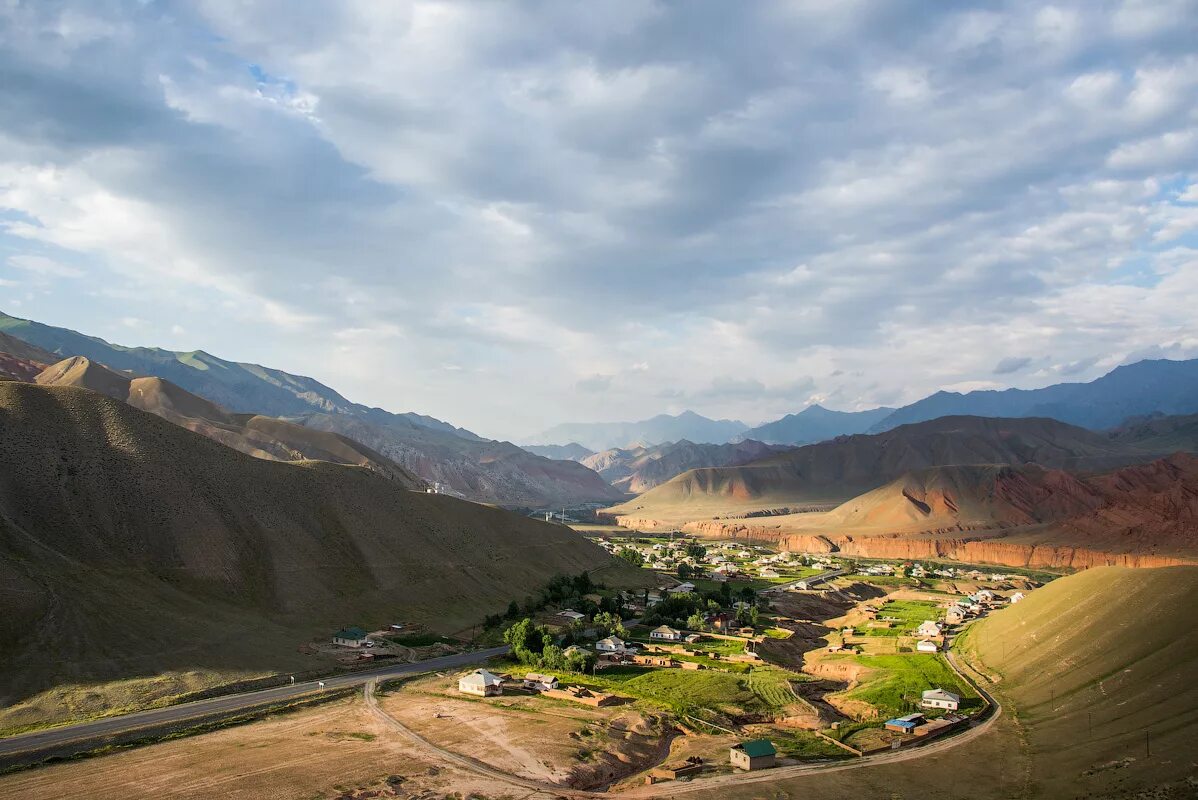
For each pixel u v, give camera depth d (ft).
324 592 449.48
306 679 339.98
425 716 297.74
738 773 254.88
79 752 238.48
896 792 236.02
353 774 232.73
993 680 363.35
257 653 352.90
